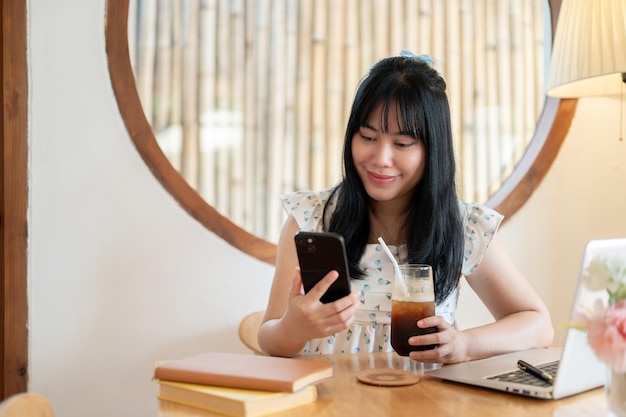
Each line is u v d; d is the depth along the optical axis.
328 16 2.61
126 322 2.14
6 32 2.01
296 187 2.63
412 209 1.60
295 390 1.00
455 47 2.68
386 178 1.50
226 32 2.52
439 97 1.52
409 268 1.29
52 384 2.08
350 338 1.58
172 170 2.18
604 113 2.51
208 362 1.12
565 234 2.49
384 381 1.15
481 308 2.43
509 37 2.71
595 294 0.95
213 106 2.53
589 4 1.91
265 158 2.59
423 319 1.27
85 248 2.10
